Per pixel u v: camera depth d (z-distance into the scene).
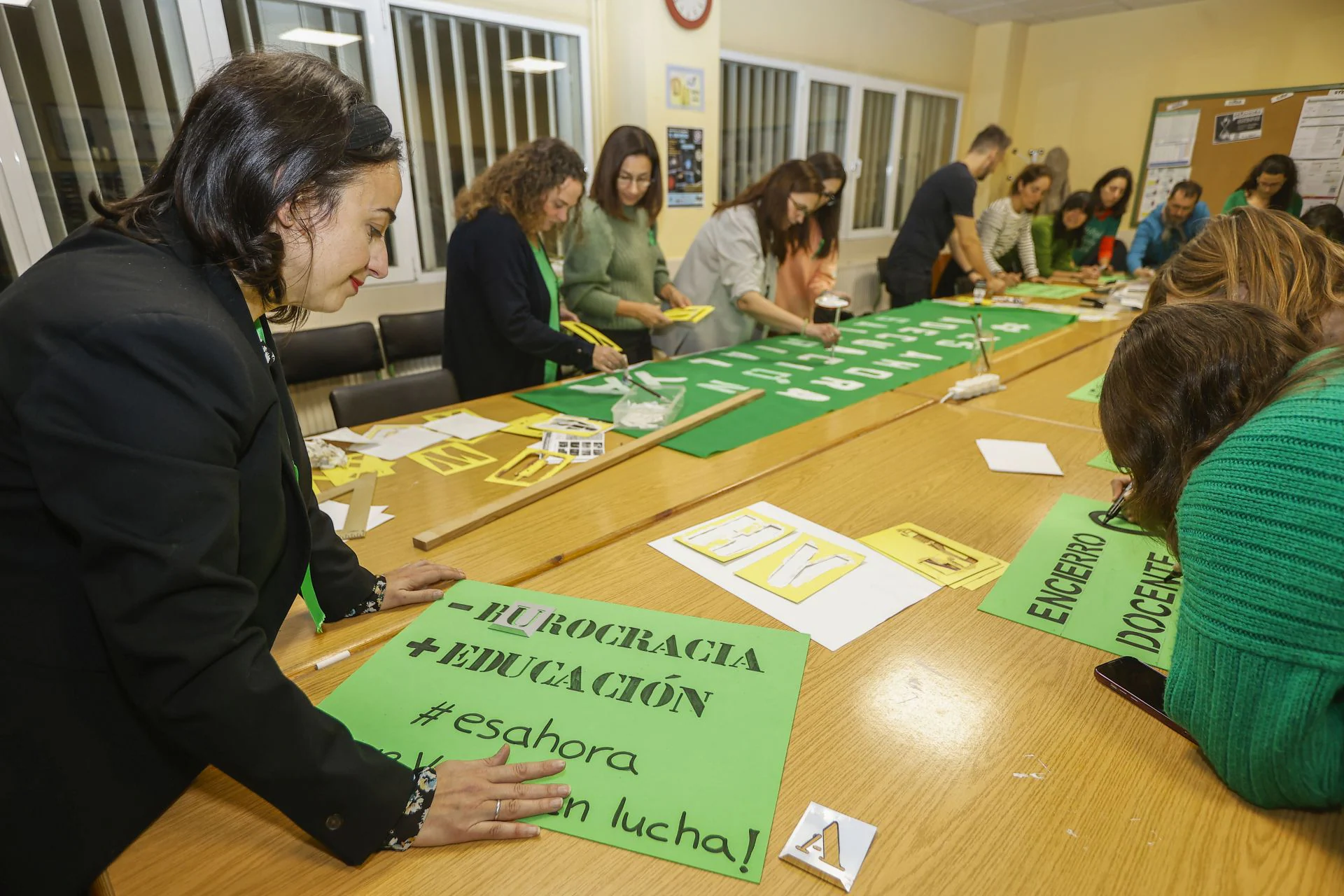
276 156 0.57
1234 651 0.55
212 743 0.52
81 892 0.59
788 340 2.58
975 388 1.88
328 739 0.56
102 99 2.38
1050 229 4.60
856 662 0.82
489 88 3.28
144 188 0.63
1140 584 0.98
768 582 0.98
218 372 0.53
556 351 1.92
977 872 0.56
